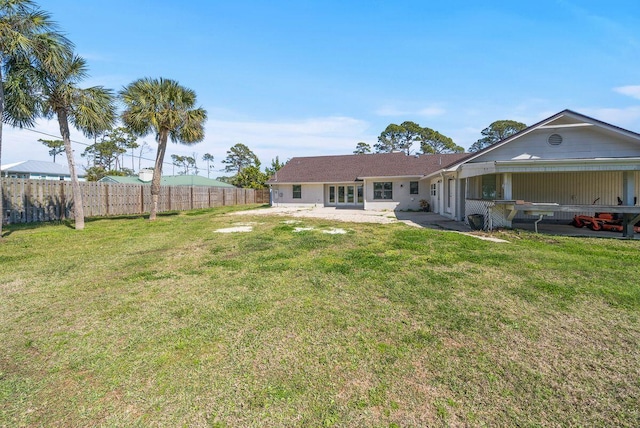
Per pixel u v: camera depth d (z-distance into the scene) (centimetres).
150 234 962
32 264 590
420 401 210
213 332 310
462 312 354
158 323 332
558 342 288
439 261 586
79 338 302
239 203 2822
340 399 212
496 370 244
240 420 194
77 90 1046
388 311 359
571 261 579
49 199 1359
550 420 193
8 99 952
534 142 1031
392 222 1280
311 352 272
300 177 2350
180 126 1440
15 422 193
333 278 485
